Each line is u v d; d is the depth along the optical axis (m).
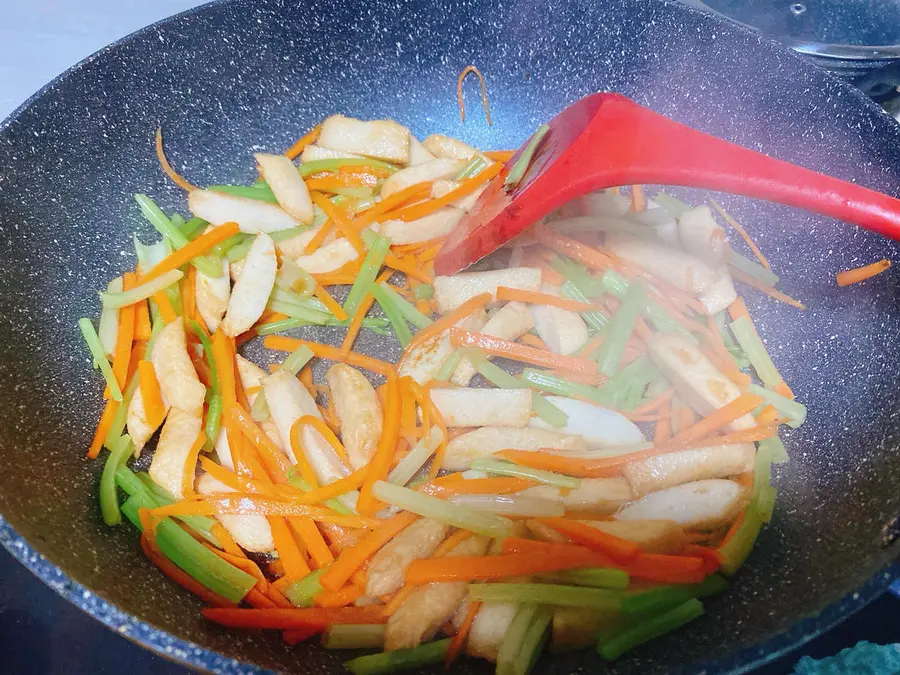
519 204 0.20
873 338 0.21
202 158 0.26
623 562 0.17
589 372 0.22
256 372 0.22
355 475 0.19
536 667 0.17
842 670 0.18
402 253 0.26
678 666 0.13
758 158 0.18
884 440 0.19
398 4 0.25
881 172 0.22
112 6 0.32
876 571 0.15
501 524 0.18
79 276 0.22
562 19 0.25
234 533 0.19
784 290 0.24
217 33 0.23
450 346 0.23
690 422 0.22
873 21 0.28
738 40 0.23
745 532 0.19
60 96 0.21
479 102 0.28
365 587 0.18
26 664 0.18
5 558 0.19
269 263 0.24
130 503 0.19
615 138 0.19
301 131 0.27
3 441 0.17
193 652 0.13
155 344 0.21
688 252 0.25
